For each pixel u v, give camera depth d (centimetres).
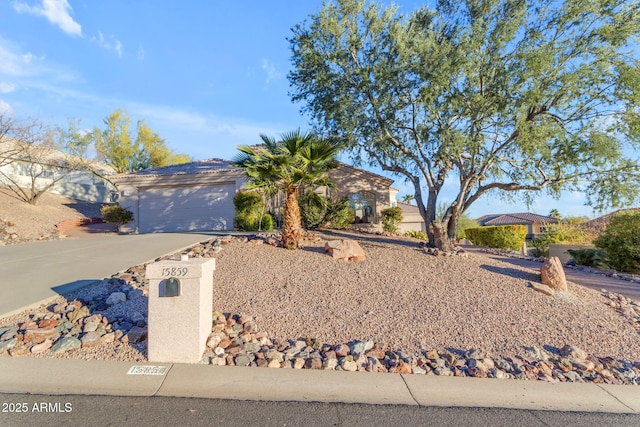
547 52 970
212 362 498
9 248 1196
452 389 466
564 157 1017
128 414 376
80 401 397
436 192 1287
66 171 2966
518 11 1063
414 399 437
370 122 1220
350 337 596
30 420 359
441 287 822
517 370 521
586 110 1038
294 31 1272
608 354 595
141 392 421
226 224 1961
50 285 749
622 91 942
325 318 654
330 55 1193
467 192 1219
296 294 742
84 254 1066
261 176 1077
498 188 1302
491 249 1978
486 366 526
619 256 1498
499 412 417
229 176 1964
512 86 1043
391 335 608
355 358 530
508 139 1128
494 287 835
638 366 562
